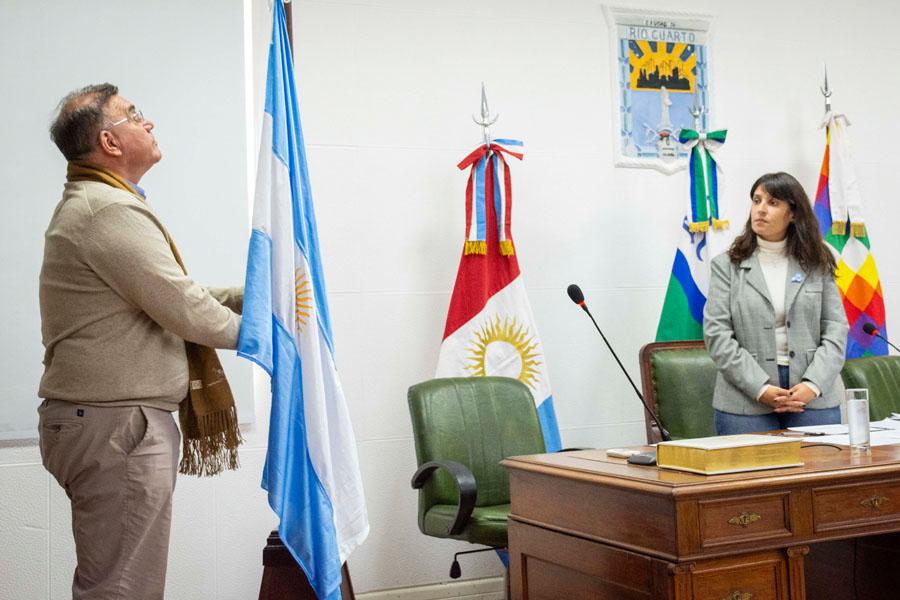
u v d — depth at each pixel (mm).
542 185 3736
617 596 1809
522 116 3730
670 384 3359
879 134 4254
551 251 3727
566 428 3691
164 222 3209
